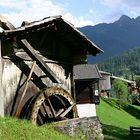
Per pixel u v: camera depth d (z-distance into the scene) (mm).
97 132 18156
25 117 17609
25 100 18578
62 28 19828
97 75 49625
